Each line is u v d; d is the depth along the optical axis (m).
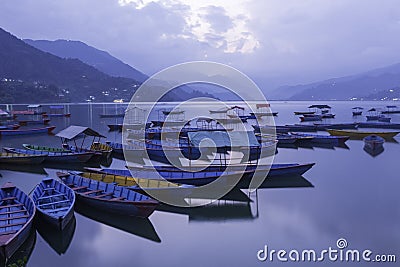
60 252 10.51
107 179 15.70
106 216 12.66
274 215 13.34
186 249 10.70
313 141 31.97
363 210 13.85
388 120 53.09
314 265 9.71
